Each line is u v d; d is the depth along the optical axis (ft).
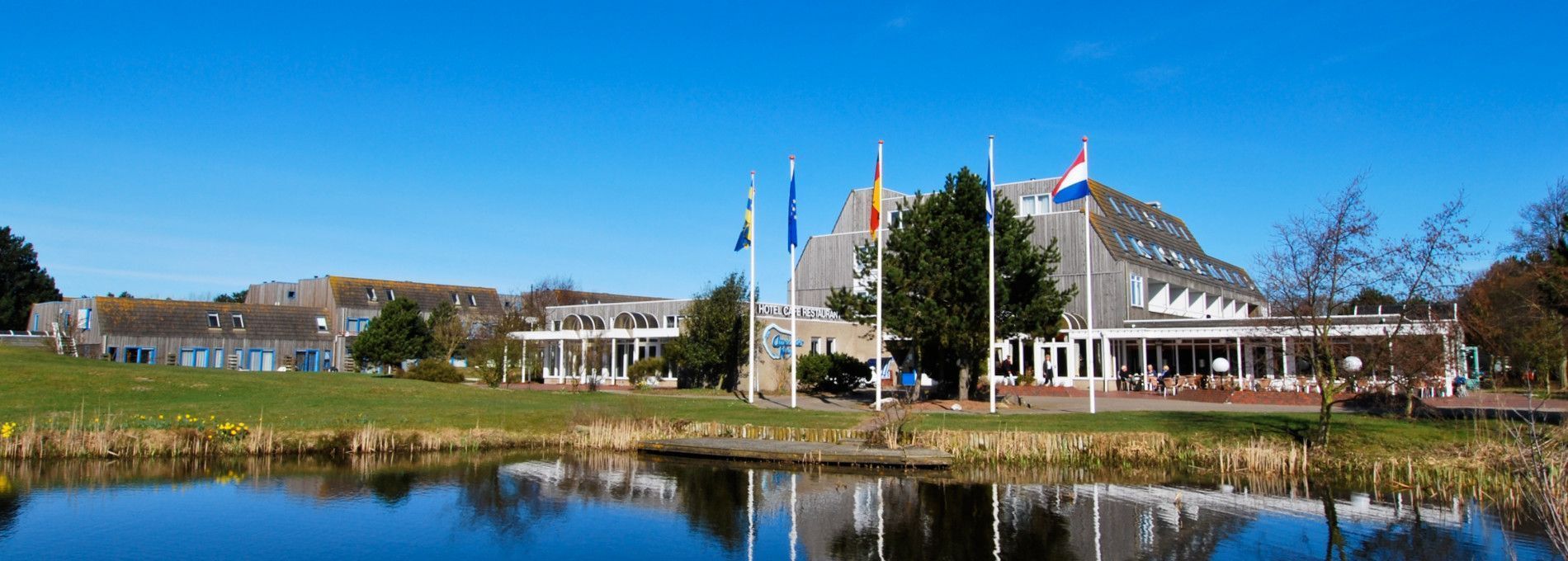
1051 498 56.65
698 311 124.67
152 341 182.29
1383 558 43.47
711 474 65.26
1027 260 94.02
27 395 84.38
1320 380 66.13
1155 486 60.39
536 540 47.44
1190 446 68.03
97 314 178.19
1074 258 149.59
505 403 96.58
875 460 67.56
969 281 89.92
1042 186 163.22
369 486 59.93
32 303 232.12
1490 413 80.79
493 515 52.54
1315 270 64.59
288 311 206.08
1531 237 133.90
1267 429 73.15
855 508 54.39
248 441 70.59
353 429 74.84
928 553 45.11
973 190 94.68
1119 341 144.25
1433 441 67.21
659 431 79.51
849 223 182.09
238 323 196.03
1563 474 36.96
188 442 69.10
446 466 67.77
